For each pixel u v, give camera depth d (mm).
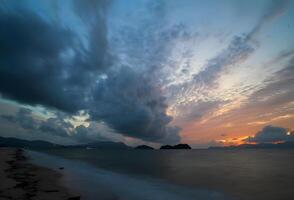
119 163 59688
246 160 66562
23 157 65312
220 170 41000
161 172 38469
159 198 19203
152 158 87312
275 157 79562
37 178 26094
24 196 17078
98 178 29828
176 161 67000
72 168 42219
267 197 20094
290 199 19375
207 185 25688
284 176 32500
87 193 19828
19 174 28672
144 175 34500
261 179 29922
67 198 16828
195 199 19219
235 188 23922
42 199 16391
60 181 24906
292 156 86250
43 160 60625
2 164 40781
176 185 25672
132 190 22312
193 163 58438
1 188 19609
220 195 20766
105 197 18750
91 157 91062
